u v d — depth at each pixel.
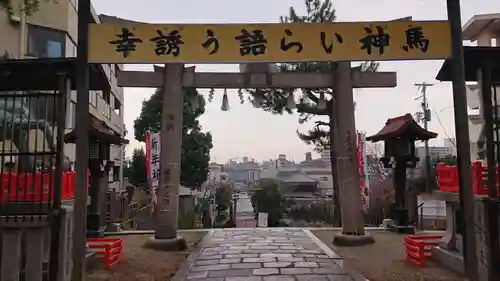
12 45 14.09
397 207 13.69
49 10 15.24
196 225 25.28
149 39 7.06
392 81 11.66
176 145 11.44
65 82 6.61
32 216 6.14
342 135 11.61
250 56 7.08
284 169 59.94
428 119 30.45
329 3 16.27
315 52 7.08
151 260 9.59
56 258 6.09
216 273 8.19
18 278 6.04
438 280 7.52
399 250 10.58
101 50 6.94
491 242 6.71
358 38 7.10
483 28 22.92
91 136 11.78
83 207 6.60
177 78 11.47
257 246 11.29
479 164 7.88
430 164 30.12
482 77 6.95
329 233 13.84
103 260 9.23
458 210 8.49
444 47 7.03
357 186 11.59
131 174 30.67
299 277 7.84
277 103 16.28
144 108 28.44
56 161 6.24
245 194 61.59
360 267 8.67
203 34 7.11
